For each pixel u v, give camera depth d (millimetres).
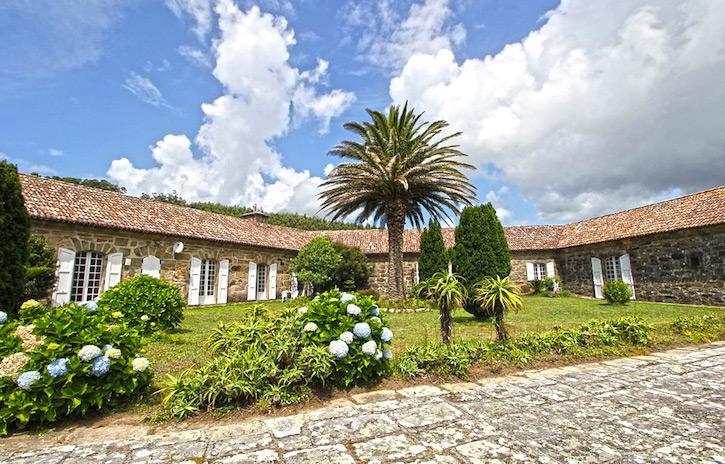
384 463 2650
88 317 3918
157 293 8203
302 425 3393
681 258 14617
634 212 18938
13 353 3713
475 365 5172
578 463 2607
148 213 15711
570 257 21328
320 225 49594
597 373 4992
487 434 3109
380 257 23250
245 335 4703
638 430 3150
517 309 5859
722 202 14172
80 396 3473
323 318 4617
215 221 18984
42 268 9508
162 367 5363
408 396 4172
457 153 15523
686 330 7363
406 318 11188
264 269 20250
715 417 3414
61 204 12531
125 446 3012
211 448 2953
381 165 14766
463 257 10656
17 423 3371
